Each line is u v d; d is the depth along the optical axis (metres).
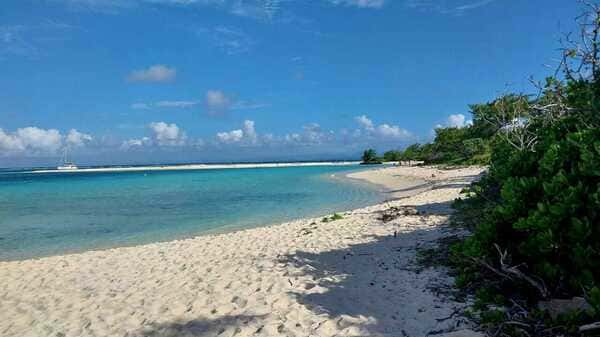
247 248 9.88
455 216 10.69
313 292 5.97
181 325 5.23
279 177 54.00
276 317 5.16
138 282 7.50
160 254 10.05
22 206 24.59
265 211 19.97
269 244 10.12
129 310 5.97
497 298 4.72
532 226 4.36
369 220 12.27
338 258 7.96
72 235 15.20
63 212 21.45
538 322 4.07
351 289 5.98
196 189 35.47
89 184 48.09
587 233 4.02
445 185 24.45
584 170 4.25
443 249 7.55
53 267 9.30
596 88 5.42
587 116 5.44
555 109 6.72
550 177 4.78
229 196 28.06
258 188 34.94
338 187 33.44
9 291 7.59
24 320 6.01
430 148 58.72
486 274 5.50
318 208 20.39
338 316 4.99
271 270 7.40
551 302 4.30
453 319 4.60
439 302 5.13
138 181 52.03
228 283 6.81
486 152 39.41
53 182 54.72
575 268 4.24
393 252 7.94
